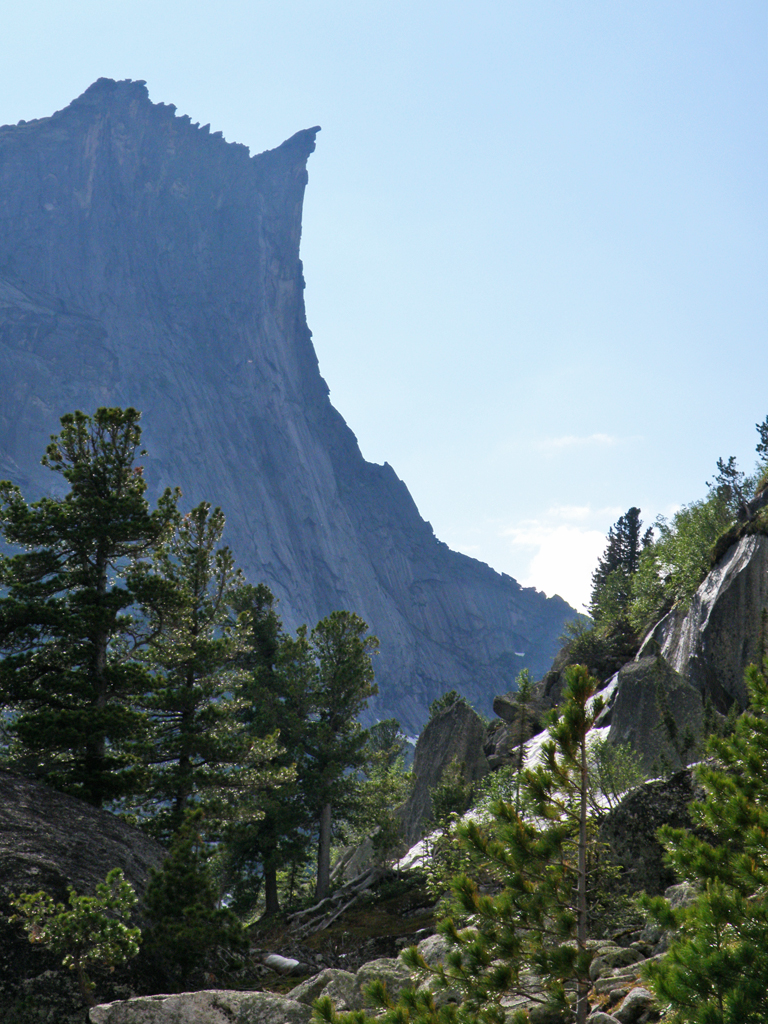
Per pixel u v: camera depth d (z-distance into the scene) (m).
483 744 60.88
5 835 19.59
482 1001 8.24
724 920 7.21
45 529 28.53
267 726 40.12
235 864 38.50
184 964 17.30
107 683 28.56
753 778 10.12
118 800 29.16
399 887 35.53
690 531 63.72
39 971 15.48
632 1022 10.15
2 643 27.22
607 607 94.25
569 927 8.25
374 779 42.50
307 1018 13.02
